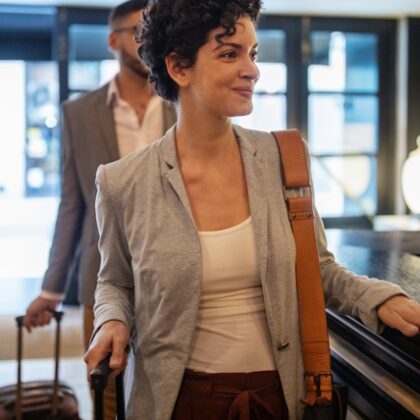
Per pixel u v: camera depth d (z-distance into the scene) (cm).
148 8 113
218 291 110
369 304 103
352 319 132
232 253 109
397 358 114
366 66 609
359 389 130
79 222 204
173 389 110
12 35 706
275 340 109
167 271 108
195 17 103
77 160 199
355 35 602
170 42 107
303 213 112
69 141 201
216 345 110
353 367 133
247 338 110
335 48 600
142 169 116
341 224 610
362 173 617
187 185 113
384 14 596
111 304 117
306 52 591
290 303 110
